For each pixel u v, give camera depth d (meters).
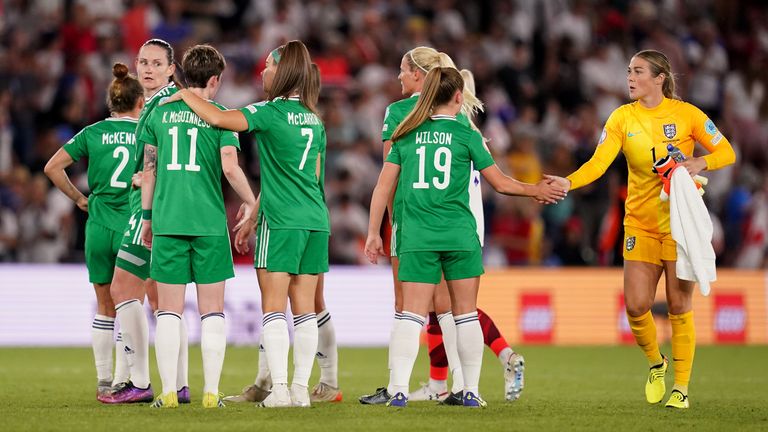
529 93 73.38
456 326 26.09
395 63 72.56
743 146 76.00
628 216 28.11
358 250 60.53
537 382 36.28
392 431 21.23
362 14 75.19
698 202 26.53
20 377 36.22
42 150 61.12
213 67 25.83
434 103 25.67
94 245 28.25
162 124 25.25
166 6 70.50
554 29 79.69
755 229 66.50
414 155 25.50
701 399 30.33
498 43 76.75
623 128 27.92
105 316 28.52
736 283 59.12
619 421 23.61
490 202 62.06
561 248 61.41
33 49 67.00
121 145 28.30
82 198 29.77
